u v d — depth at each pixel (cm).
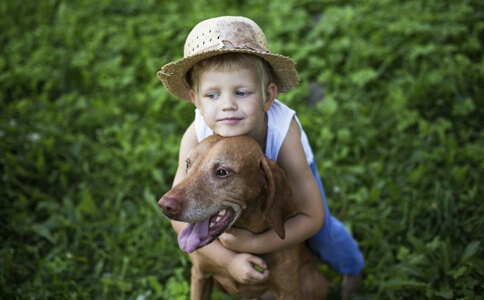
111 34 591
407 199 388
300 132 255
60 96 535
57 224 387
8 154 425
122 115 498
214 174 211
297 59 530
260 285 263
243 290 266
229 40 206
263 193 229
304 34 575
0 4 627
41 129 469
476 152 415
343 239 302
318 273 292
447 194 382
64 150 455
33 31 604
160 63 536
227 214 217
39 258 363
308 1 607
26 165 435
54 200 416
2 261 345
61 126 486
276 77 235
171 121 488
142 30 590
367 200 392
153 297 335
